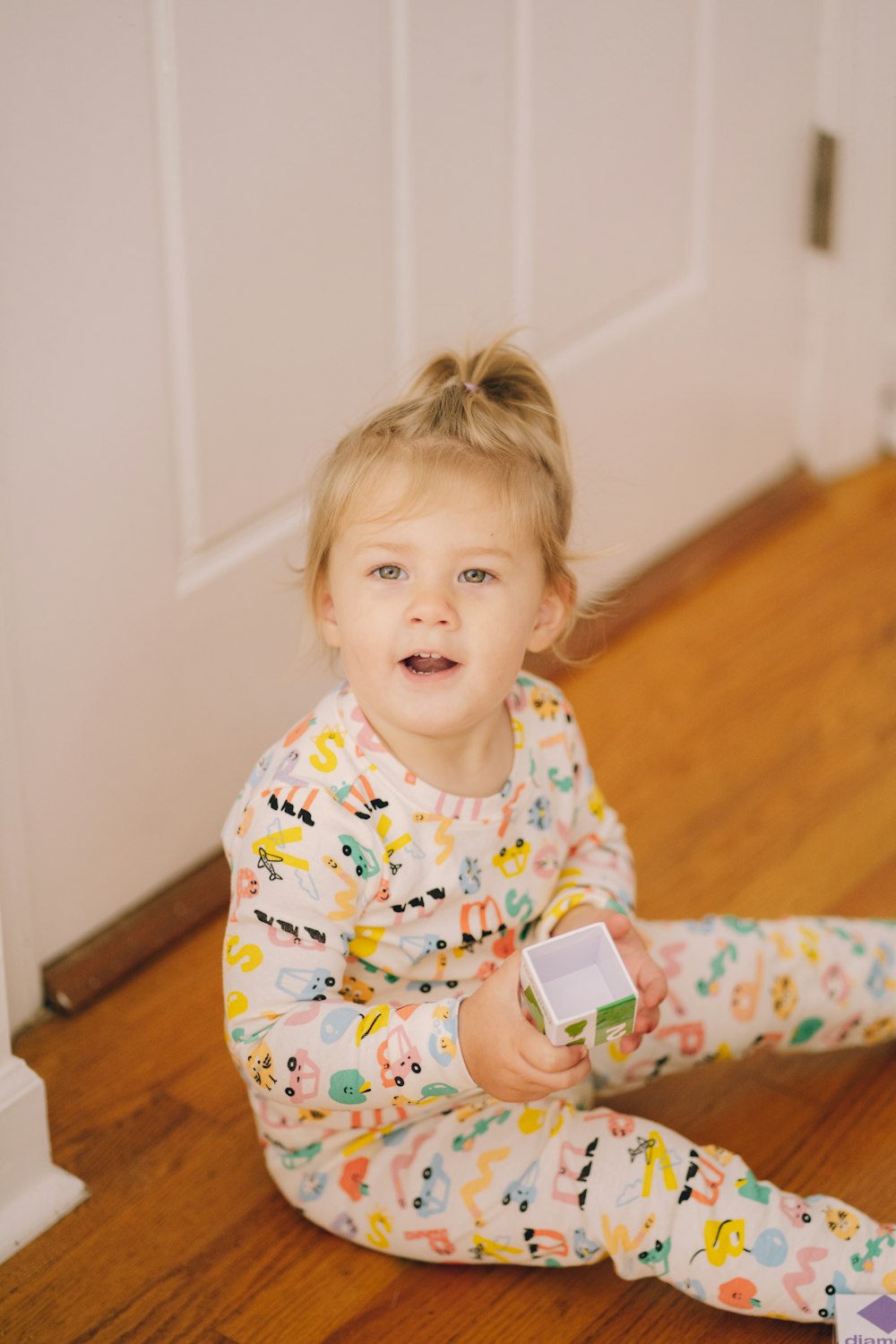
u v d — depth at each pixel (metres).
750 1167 1.46
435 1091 1.19
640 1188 1.27
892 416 2.57
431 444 1.23
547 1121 1.32
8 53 1.33
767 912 1.76
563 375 2.06
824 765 1.98
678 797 1.93
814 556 2.38
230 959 1.25
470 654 1.21
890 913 1.75
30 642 1.52
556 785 1.38
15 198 1.38
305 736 1.29
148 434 1.58
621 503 2.23
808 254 2.37
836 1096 1.54
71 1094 1.54
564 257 2.00
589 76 1.92
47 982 1.64
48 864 1.62
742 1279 1.25
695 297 2.22
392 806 1.25
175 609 1.67
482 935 1.32
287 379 1.71
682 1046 1.46
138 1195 1.44
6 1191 1.39
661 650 2.19
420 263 1.82
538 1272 1.37
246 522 1.73
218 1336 1.32
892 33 2.23
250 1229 1.41
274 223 1.63
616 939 1.31
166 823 1.74
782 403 2.46
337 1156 1.35
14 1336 1.31
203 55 1.49
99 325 1.49
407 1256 1.38
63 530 1.52
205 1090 1.55
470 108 1.80
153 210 1.50
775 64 2.16
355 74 1.65
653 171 2.07
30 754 1.56
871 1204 1.43
